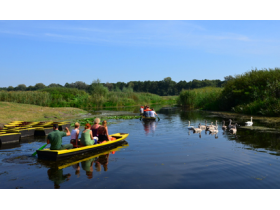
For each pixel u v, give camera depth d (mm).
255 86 25016
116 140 9961
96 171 6738
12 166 7258
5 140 10711
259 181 5945
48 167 7137
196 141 10797
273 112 19906
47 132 13070
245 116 21109
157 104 50031
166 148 9484
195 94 38844
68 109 26141
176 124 16922
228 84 29562
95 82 44906
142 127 15594
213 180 6027
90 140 9016
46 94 33781
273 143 10008
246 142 10328
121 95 48531
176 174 6449
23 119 17938
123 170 6801
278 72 24031
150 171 6703
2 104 21922
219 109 29875
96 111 30484
